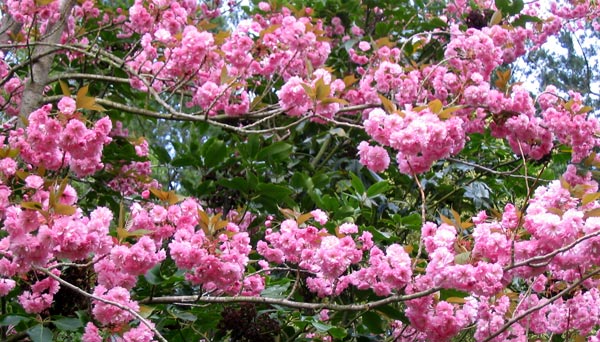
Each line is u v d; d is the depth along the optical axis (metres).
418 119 3.00
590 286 3.39
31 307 2.67
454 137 3.21
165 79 3.83
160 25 3.96
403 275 2.73
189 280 2.75
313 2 5.71
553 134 3.76
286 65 3.83
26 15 3.68
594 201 2.83
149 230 2.58
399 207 5.09
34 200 2.47
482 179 5.48
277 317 3.66
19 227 2.26
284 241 2.99
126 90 4.76
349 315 3.84
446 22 5.86
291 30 3.82
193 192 4.30
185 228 2.76
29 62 3.68
